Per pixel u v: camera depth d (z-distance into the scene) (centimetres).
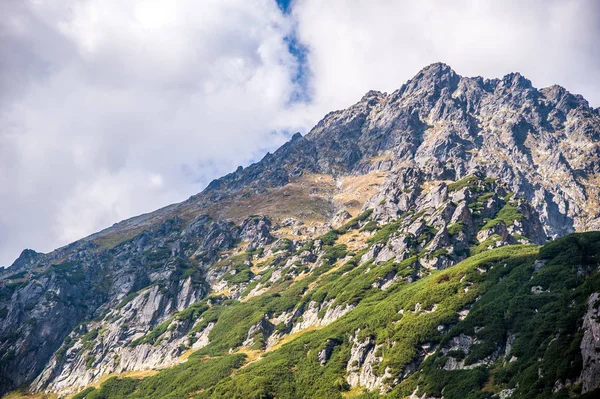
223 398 18250
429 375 14575
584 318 11262
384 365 16012
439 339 15825
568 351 11350
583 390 10031
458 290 17875
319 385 17225
